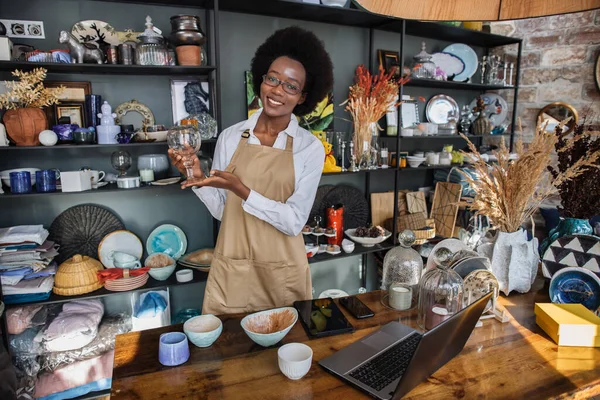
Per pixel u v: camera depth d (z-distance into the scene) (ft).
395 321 4.66
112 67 7.20
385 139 10.75
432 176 11.76
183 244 8.95
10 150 7.61
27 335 7.17
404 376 3.11
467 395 3.41
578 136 5.19
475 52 11.89
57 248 8.00
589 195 6.07
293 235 5.60
